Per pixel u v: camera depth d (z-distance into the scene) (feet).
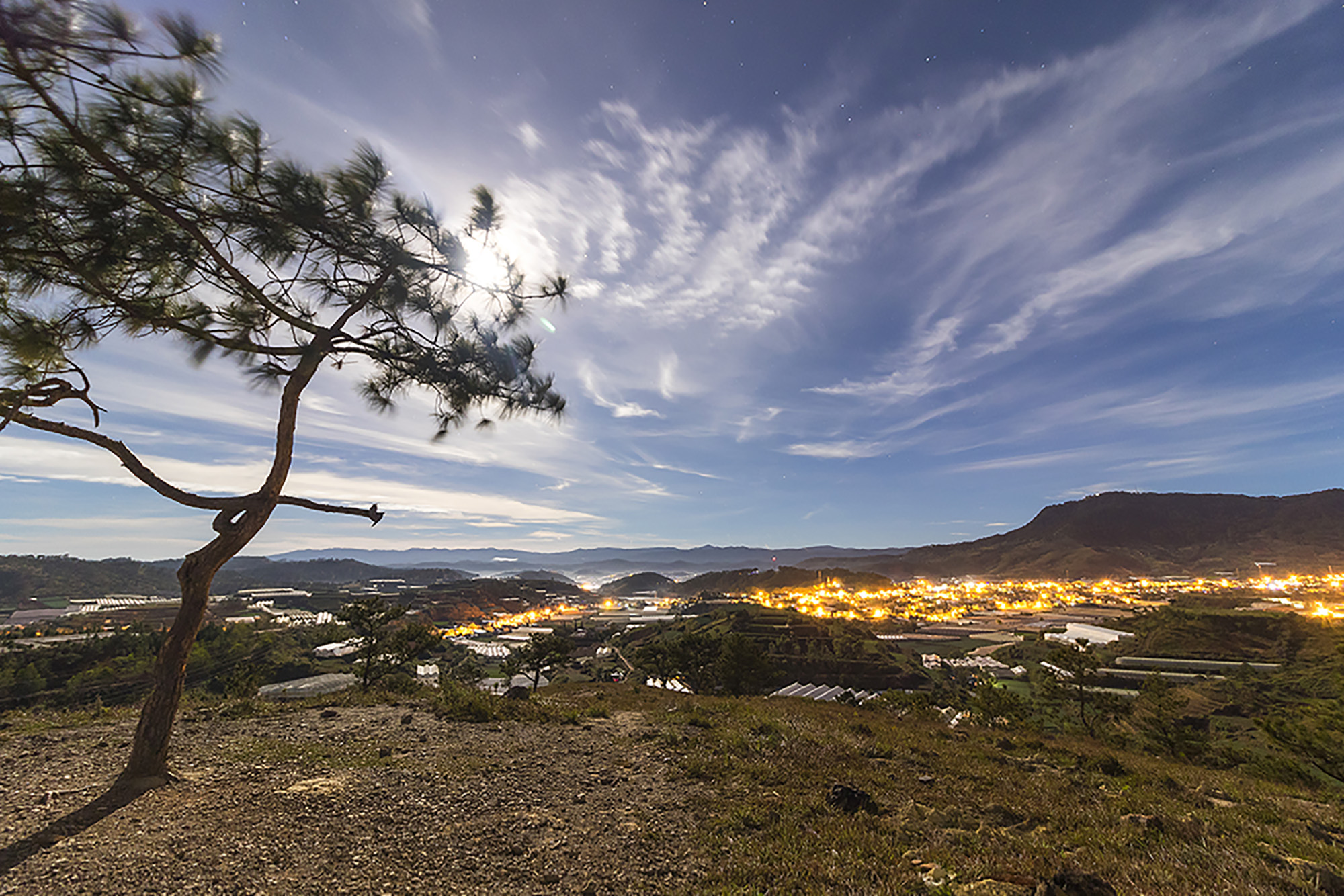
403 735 41.04
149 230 23.95
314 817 23.24
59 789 24.64
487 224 33.81
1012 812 28.50
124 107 20.45
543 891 18.53
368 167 26.78
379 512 32.91
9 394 23.38
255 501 28.89
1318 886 18.60
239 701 51.80
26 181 20.31
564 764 35.24
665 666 238.68
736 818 25.64
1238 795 36.50
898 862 21.04
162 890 16.42
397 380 36.94
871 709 87.86
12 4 16.21
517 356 35.83
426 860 20.15
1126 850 22.84
